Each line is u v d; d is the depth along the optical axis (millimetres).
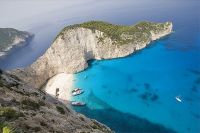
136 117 130750
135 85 163500
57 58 197375
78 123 35594
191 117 121750
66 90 172000
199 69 170750
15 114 25062
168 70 176750
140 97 147375
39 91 39781
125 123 127562
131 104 142375
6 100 29078
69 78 186250
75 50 198500
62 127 30156
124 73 183125
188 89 147250
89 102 152375
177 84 155375
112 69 191625
